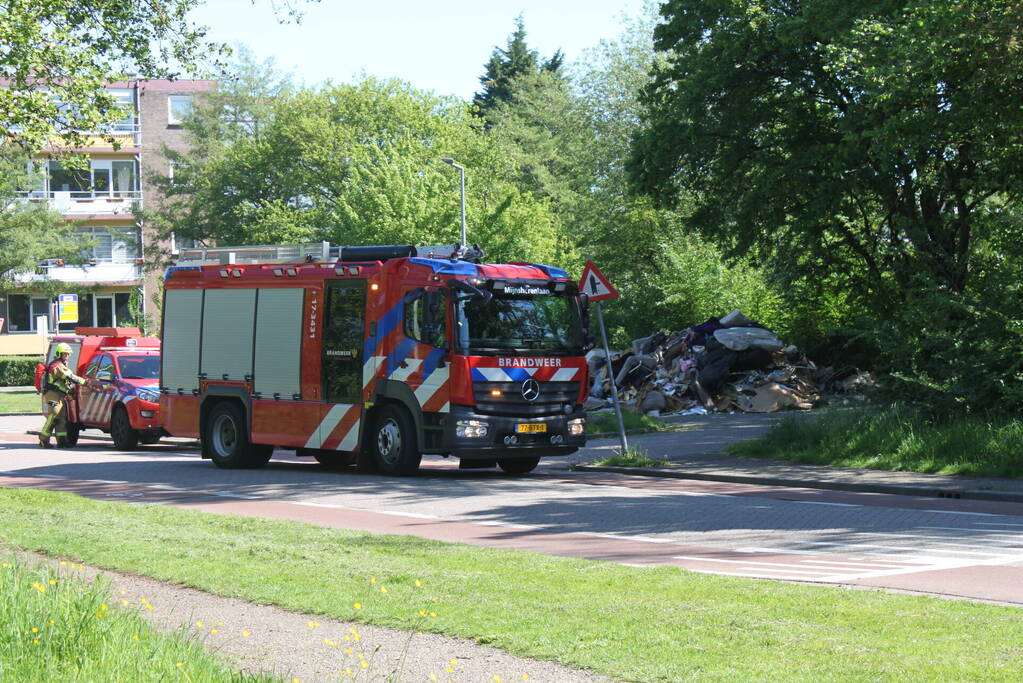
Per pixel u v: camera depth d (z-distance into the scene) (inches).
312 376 891.4
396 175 2068.2
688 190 1398.9
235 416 943.7
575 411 860.6
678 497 699.4
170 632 308.0
